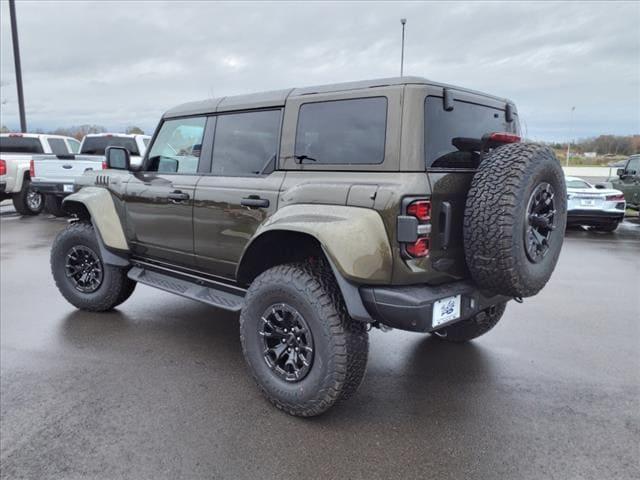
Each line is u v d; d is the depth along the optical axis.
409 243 2.54
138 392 3.25
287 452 2.60
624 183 13.84
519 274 2.60
